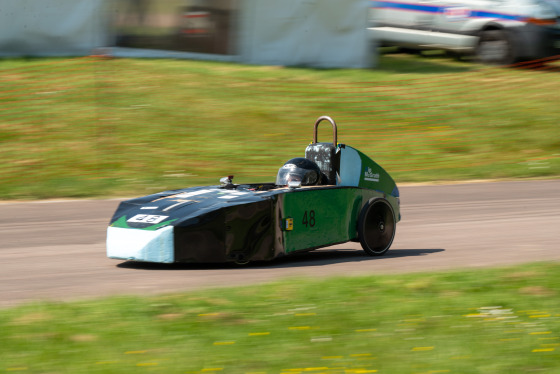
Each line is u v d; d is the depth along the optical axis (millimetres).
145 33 73438
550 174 54125
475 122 64562
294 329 18266
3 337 17562
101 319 18953
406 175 52625
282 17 75125
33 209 41625
